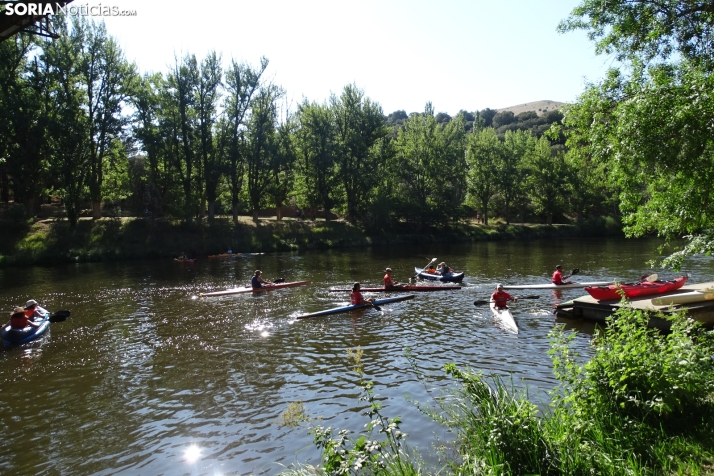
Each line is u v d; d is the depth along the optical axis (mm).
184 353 12875
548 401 8688
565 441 5285
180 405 9547
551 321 15453
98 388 10539
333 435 8016
